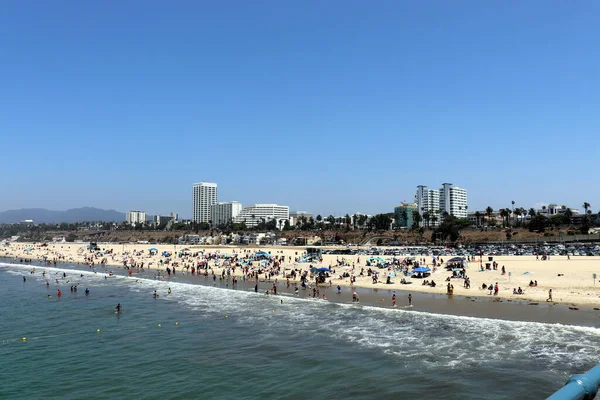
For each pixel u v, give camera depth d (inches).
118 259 6368.1
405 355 1599.4
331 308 2476.6
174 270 4451.3
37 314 2472.9
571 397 167.9
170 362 1603.1
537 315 2075.5
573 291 2573.8
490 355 1562.5
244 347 1766.7
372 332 1927.9
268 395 1290.6
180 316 2369.6
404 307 2410.2
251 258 5260.8
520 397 1221.1
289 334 1941.4
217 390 1334.9
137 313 2470.5
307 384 1363.2
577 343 1652.3
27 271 5211.6
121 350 1765.5
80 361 1632.6
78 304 2778.1
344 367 1498.5
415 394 1264.8
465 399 1218.6
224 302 2770.7
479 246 6215.6
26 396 1312.7
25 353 1738.4
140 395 1307.8
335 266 4343.0
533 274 3275.1
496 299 2493.8
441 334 1847.9
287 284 3324.3
